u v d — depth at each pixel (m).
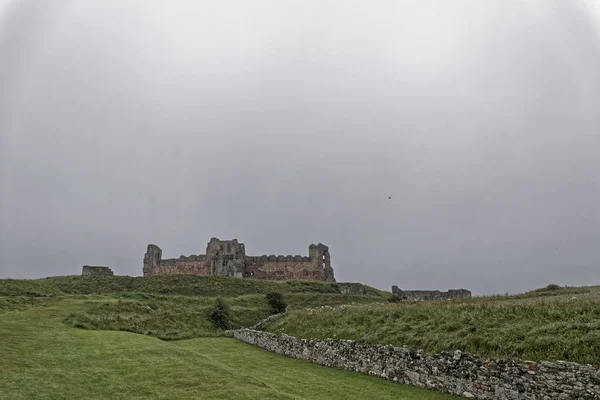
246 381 18.86
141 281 81.56
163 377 18.88
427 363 19.64
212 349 31.75
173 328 39.06
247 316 52.09
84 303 42.78
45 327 30.36
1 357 20.59
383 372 21.88
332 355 25.53
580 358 15.20
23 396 15.52
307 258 108.44
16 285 58.66
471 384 17.50
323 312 33.84
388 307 29.56
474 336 19.08
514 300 28.66
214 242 108.50
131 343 26.31
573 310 18.73
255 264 107.38
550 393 14.97
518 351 17.06
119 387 17.34
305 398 17.84
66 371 19.28
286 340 30.02
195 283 80.75
